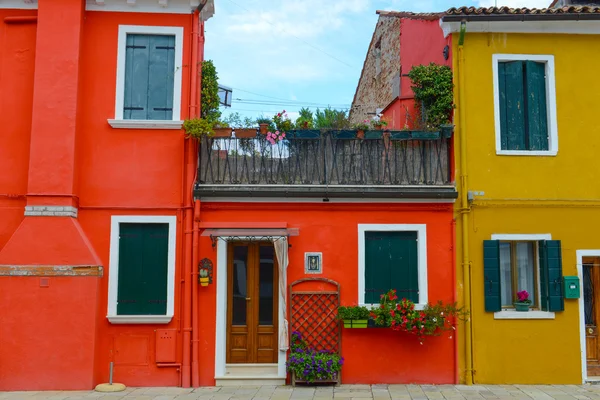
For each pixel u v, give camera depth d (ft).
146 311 29.37
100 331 28.76
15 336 27.66
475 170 30.55
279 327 29.37
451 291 29.89
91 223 29.48
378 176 30.66
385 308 28.76
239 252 31.32
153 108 30.55
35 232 28.32
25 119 29.91
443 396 26.71
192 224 29.71
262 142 30.60
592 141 31.09
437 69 31.14
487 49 31.35
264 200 30.17
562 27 31.42
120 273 29.55
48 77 29.32
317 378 28.60
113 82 30.30
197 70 30.86
